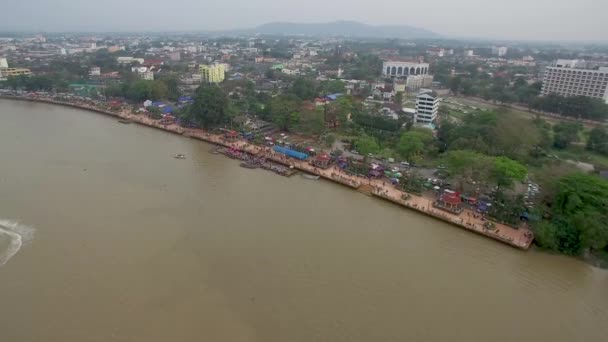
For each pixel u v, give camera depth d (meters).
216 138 153.75
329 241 81.69
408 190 106.12
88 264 71.31
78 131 160.25
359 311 61.78
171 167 122.00
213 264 72.31
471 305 64.25
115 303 61.94
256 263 73.06
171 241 79.44
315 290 66.25
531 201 97.00
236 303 62.62
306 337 56.25
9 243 76.88
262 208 95.81
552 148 156.62
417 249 80.44
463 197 100.56
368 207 98.94
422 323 59.72
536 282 71.25
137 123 177.12
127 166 121.06
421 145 125.62
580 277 73.25
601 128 159.00
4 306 60.72
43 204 93.50
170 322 58.25
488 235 84.62
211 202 98.06
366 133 159.00
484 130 137.25
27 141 143.12
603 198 78.75
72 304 61.47
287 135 161.38
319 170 121.50
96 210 91.50
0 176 109.00
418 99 179.88
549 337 58.12
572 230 79.62
